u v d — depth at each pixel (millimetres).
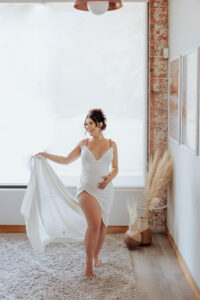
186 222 4023
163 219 5309
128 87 5250
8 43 5223
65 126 5305
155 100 5164
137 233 4660
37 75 5258
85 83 5258
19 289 3621
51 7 5168
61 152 5336
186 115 3885
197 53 3340
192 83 3590
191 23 3678
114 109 5281
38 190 4055
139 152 5309
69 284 3730
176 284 3789
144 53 5199
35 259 4355
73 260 4324
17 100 5293
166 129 5199
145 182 5305
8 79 5270
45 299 3434
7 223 5367
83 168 4074
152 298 3492
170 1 4879
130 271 4047
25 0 5066
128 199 5293
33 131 5316
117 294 3537
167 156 4797
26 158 5270
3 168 5375
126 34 5184
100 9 3416
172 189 4832
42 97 5270
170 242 4910
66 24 5188
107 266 4168
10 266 4152
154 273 4043
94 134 4055
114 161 4172
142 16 5152
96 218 3877
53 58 5227
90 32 5191
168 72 5066
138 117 5281
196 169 3561
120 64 5223
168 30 5047
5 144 5348
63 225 4246
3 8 5176
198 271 3494
